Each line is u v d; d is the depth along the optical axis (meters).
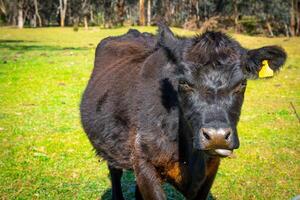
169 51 5.41
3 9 87.62
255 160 9.59
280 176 8.79
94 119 6.82
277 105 14.55
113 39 8.59
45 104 14.35
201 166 5.44
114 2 76.44
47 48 31.47
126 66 6.79
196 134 4.67
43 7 91.06
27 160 9.38
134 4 83.00
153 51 6.54
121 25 68.44
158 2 77.19
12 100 14.80
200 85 4.75
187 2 73.00
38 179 8.41
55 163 9.26
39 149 10.05
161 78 5.60
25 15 86.50
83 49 30.77
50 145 10.38
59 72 19.45
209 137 4.44
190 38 5.30
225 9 70.00
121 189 7.64
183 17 73.12
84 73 19.33
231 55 4.89
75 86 17.05
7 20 91.00
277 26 64.12
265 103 14.84
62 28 66.88
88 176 8.63
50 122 12.31
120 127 6.09
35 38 44.09
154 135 5.45
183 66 4.88
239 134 11.39
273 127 12.07
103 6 84.12
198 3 71.62
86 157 9.63
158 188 5.57
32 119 12.58
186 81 4.82
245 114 13.36
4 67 20.66
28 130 11.49
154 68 5.84
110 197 7.74
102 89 6.90
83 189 8.02
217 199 7.76
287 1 59.88
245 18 71.81
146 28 53.03
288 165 9.35
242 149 10.23
